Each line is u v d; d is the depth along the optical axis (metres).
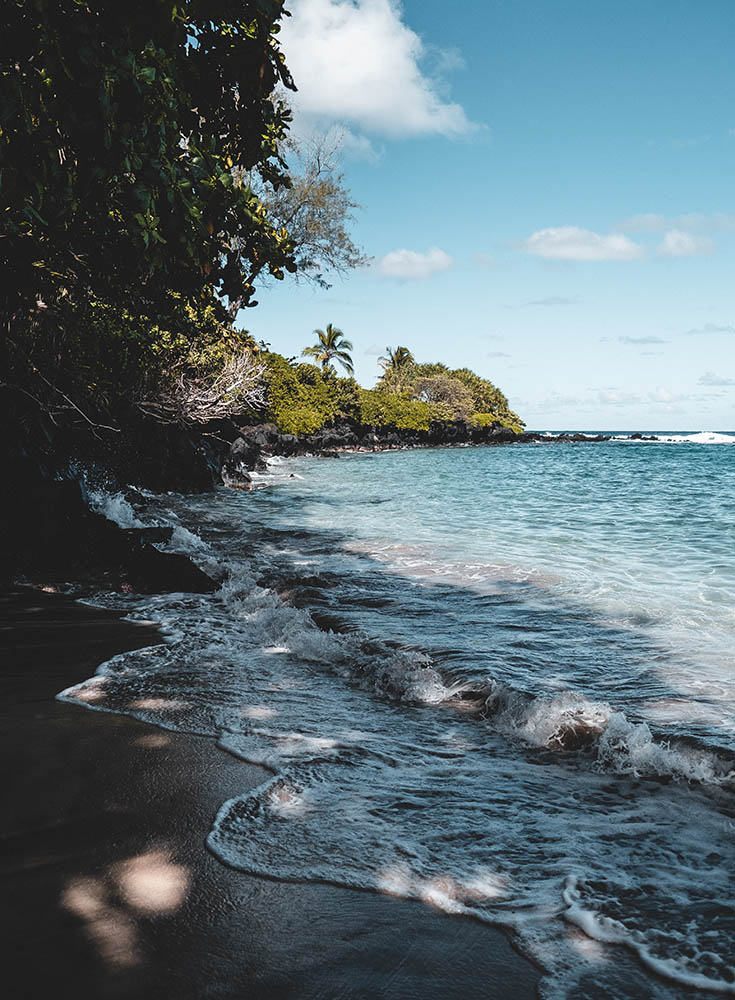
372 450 60.84
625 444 86.38
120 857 2.50
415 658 5.07
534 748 3.76
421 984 1.89
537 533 12.61
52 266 8.69
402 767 3.45
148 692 4.45
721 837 2.79
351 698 4.52
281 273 7.54
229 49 5.53
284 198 33.66
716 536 12.18
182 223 5.55
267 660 5.31
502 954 2.04
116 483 15.77
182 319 9.48
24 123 4.16
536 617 6.62
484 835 2.77
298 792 3.10
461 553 10.45
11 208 4.58
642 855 2.64
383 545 11.20
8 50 4.04
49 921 2.12
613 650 5.54
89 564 8.30
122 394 17.30
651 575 8.76
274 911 2.21
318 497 19.83
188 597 7.48
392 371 91.44
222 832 2.70
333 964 1.96
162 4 4.11
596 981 1.93
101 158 4.57
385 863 2.53
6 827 2.71
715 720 4.01
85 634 5.91
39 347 13.45
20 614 6.56
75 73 4.11
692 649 5.58
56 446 11.70
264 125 6.38
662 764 3.39
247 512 15.96
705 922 2.21
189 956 1.97
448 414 79.06
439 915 2.22
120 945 2.01
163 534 10.32
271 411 48.12
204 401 20.30
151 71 4.40
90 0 4.04
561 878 2.46
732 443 91.00
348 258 35.34
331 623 6.38
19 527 8.21
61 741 3.60
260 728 3.88
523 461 43.56
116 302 8.55
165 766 3.32
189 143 5.71
